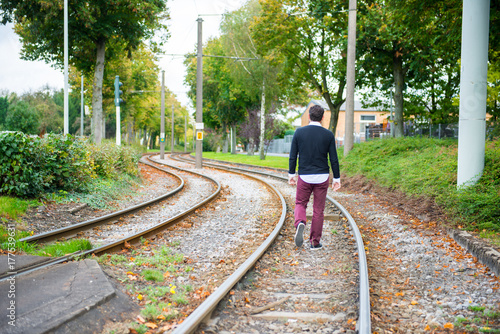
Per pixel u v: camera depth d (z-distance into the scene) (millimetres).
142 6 22141
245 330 3381
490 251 4996
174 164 30156
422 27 14734
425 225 7461
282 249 6215
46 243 6086
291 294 4258
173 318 3592
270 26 23734
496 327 3402
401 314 3746
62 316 3117
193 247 6449
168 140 110938
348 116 17312
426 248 6062
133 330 3264
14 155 8320
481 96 7723
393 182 11328
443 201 7734
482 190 7328
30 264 4605
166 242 6754
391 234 7195
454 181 8453
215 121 61562
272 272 5082
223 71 45406
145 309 3674
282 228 7691
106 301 3605
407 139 15883
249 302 4043
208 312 3508
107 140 25141
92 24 22656
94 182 11766
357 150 16891
